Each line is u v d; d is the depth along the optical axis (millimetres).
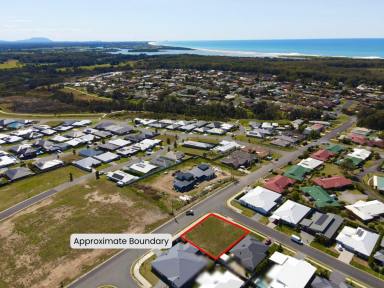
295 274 51062
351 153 106625
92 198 80188
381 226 66562
